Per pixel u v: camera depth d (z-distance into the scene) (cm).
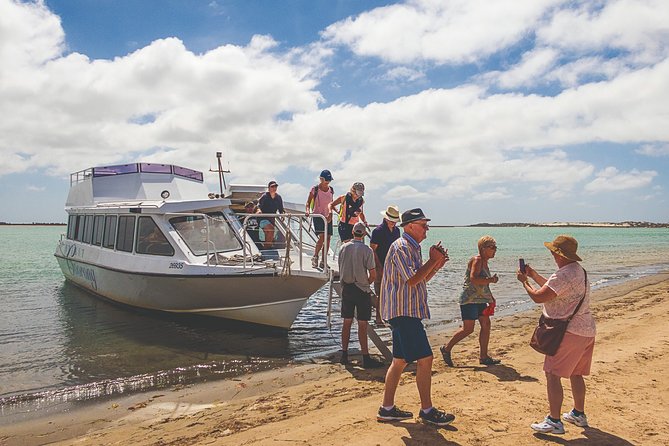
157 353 880
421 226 475
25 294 1620
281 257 981
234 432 503
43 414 599
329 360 820
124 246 1214
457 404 527
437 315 1265
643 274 2289
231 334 1026
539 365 700
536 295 435
